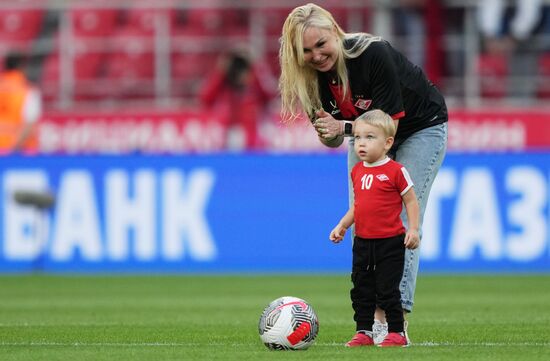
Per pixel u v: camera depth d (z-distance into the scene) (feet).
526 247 122.62
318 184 127.24
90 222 127.85
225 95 142.61
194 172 127.13
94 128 143.54
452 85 144.05
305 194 127.24
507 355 51.55
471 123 138.21
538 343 58.49
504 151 134.82
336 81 56.03
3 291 105.09
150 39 157.17
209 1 153.58
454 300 92.38
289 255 127.75
